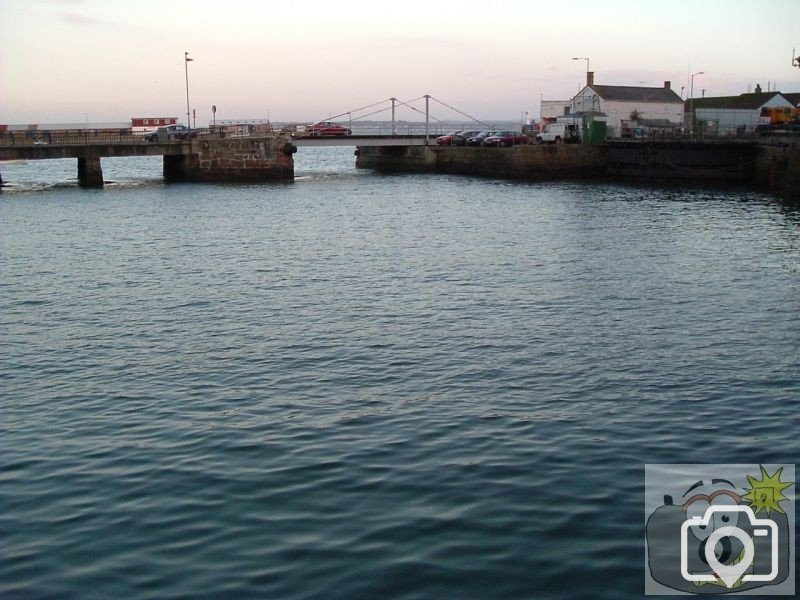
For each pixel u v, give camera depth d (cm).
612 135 9462
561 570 1088
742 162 7750
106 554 1144
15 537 1198
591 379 1900
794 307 2603
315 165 14450
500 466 1418
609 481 1355
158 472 1416
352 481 1365
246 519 1237
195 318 2559
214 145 9006
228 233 4638
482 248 3928
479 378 1922
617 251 3772
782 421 1631
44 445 1555
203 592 1047
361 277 3194
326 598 1030
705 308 2594
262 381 1928
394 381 1911
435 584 1056
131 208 6131
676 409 1700
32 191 7788
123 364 2083
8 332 2419
